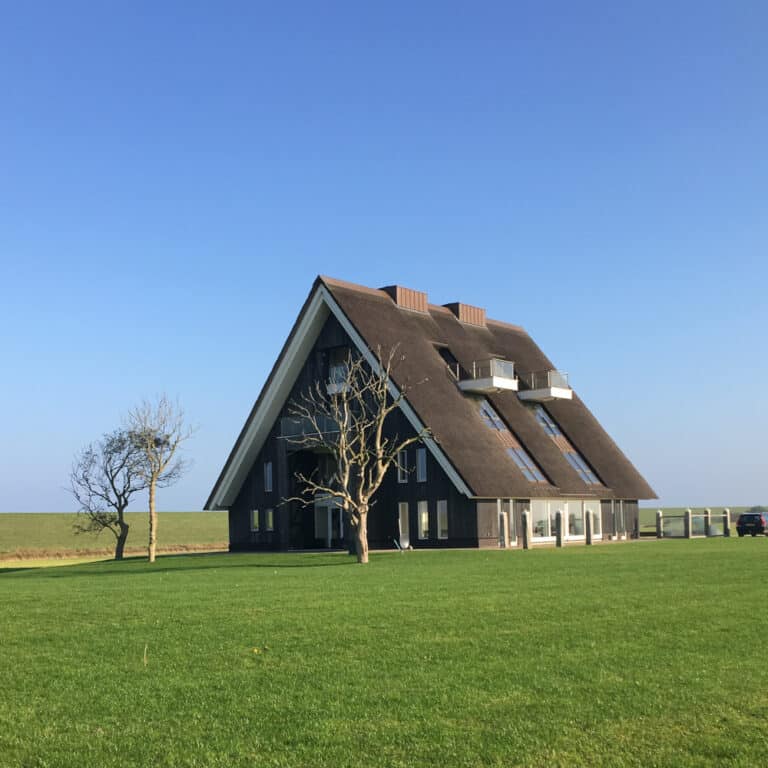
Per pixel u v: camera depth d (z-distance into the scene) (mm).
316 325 51625
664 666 12000
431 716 9906
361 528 36219
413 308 56500
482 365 53594
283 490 52656
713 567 27094
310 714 10094
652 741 8953
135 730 9672
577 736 9141
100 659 13289
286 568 33719
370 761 8555
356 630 15117
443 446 46312
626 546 45250
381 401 40969
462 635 14484
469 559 34594
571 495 53219
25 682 11898
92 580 29875
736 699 10320
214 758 8719
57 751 9047
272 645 13984
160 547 71250
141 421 47281
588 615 16312
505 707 10188
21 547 73188
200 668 12500
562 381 58969
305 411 51875
